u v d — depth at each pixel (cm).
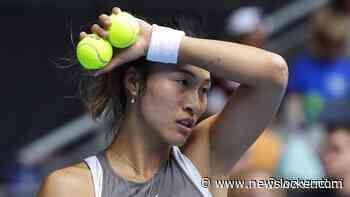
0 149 2048
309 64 1920
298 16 2411
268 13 2445
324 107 1702
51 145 1995
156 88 910
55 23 2116
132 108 937
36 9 2127
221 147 977
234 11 2283
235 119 955
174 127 913
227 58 885
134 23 875
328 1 2205
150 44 884
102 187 911
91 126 1997
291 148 1565
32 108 2078
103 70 881
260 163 1502
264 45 1973
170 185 934
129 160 937
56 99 2073
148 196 921
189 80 910
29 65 2098
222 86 1688
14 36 2114
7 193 1900
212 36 2262
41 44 2109
